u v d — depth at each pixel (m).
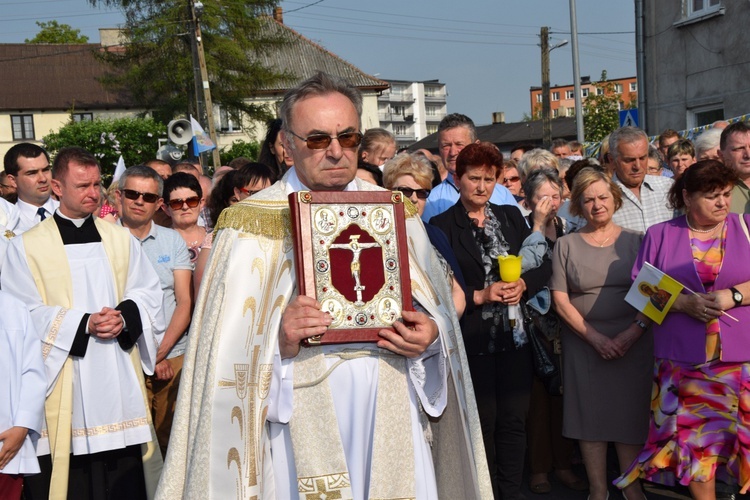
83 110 45.66
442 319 2.77
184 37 36.00
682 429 4.34
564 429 4.86
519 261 4.30
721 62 14.79
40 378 3.86
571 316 4.74
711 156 6.22
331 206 2.69
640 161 5.68
